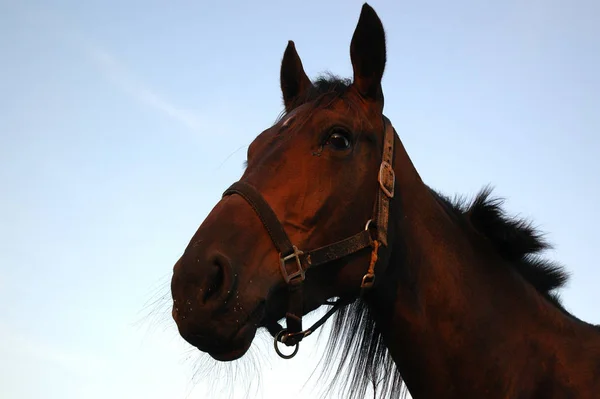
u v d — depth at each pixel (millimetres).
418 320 3098
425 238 3197
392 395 3365
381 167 3104
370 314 3375
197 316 2570
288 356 2852
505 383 3010
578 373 3004
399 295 3131
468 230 3369
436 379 3066
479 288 3178
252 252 2764
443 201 3480
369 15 3275
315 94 3322
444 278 3145
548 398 2975
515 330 3127
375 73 3277
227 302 2631
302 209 2881
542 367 3045
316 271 2920
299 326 2838
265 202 2848
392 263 3139
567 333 3162
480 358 3045
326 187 2938
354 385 3359
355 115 3139
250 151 3227
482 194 3418
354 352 3383
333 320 3457
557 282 3457
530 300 3229
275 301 2842
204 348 2645
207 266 2637
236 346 2643
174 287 2643
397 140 3312
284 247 2801
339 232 2939
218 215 2822
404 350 3139
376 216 3027
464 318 3092
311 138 3018
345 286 2996
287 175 2932
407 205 3213
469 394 3020
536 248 3314
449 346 3061
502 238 3289
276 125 3221
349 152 3031
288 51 3840
